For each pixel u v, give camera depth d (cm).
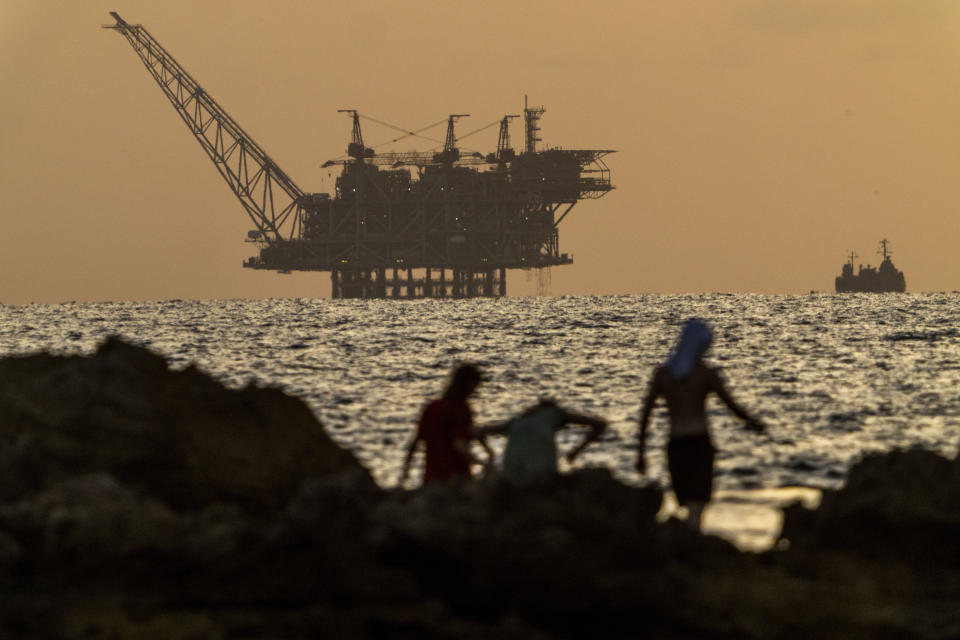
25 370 5584
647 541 4112
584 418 4869
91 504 4475
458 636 3528
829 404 13988
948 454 9338
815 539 4697
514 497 4416
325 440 6144
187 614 3684
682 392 4641
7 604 3756
